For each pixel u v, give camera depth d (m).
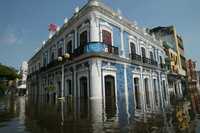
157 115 8.32
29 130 5.95
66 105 13.66
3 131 5.88
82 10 16.09
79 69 15.84
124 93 16.05
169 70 27.34
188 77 38.44
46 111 11.09
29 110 12.25
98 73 14.03
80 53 15.36
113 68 15.49
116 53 15.92
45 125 6.69
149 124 6.31
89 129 5.74
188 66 40.34
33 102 20.06
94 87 13.77
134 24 20.11
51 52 23.59
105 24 15.62
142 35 21.02
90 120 7.32
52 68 21.16
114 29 16.62
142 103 14.27
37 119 8.26
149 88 20.36
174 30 32.50
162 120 7.01
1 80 32.81
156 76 22.86
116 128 5.80
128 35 18.41
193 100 16.55
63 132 5.48
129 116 8.16
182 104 13.20
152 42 23.75
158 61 24.78
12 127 6.50
